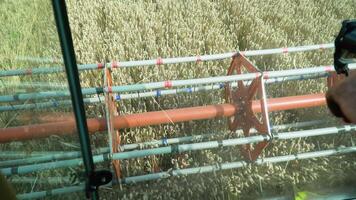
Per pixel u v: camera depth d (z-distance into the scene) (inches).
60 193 67.0
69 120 52.8
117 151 108.7
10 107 91.9
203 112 104.3
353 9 208.4
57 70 53.2
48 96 62.1
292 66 157.4
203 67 151.0
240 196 117.3
